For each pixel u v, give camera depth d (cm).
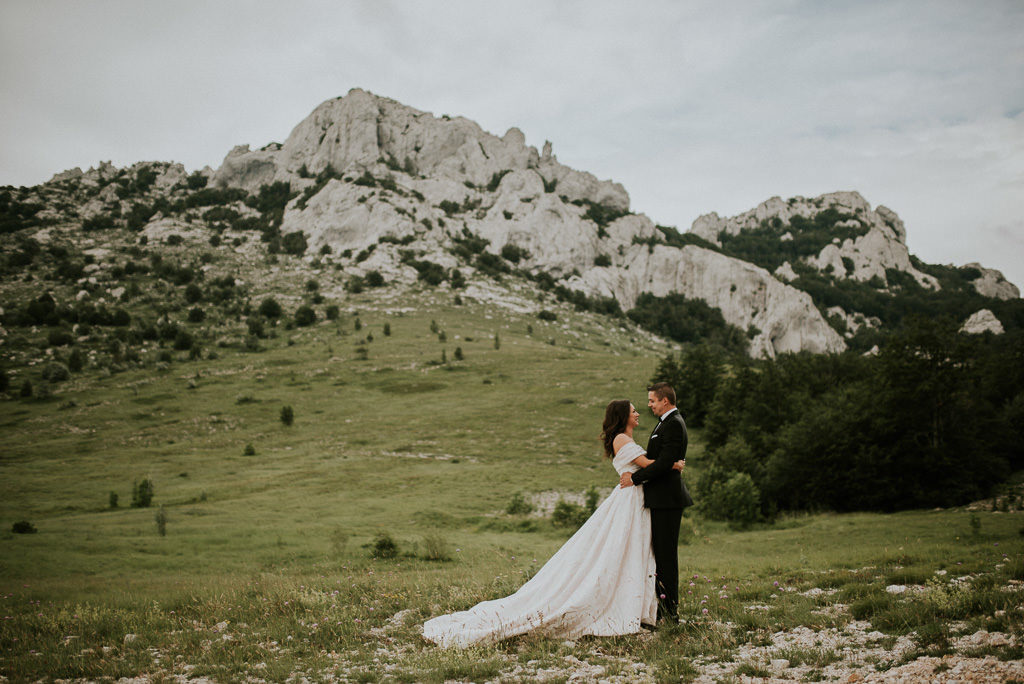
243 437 8081
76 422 8862
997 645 493
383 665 595
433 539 2552
